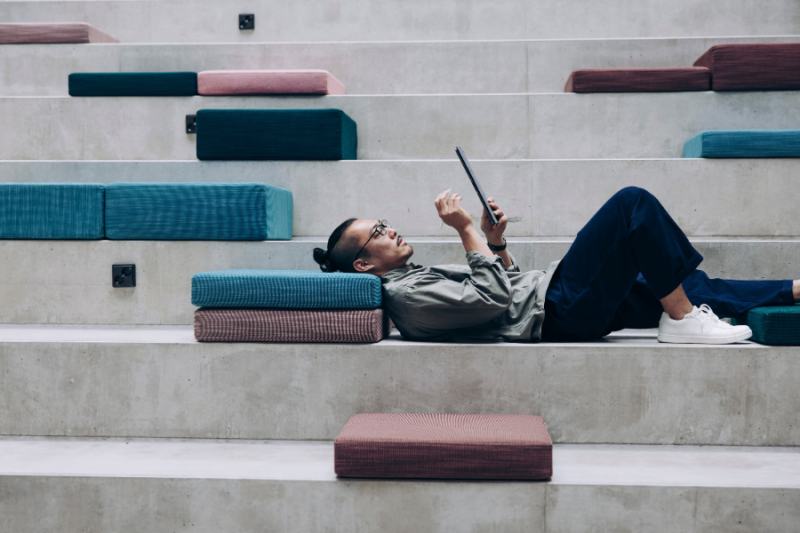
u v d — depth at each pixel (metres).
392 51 3.32
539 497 1.39
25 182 2.49
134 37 3.74
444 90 3.30
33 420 1.79
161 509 1.45
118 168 2.64
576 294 1.78
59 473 1.47
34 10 3.72
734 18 3.53
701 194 2.48
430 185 2.58
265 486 1.43
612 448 1.68
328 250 1.96
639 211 1.68
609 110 2.85
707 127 2.82
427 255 2.29
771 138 2.45
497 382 1.73
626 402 1.70
